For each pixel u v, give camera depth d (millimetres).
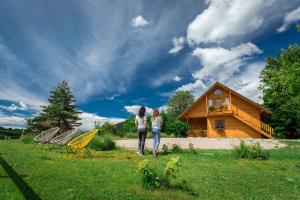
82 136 9562
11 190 4527
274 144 17938
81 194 4539
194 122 36531
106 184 5316
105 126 31125
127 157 9938
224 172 7266
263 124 30703
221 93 33469
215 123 33188
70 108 52750
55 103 51719
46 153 10258
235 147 10984
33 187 4773
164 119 35875
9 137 28344
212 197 4941
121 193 4762
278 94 33438
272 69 40750
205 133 33438
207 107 33312
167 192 4977
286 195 5348
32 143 17109
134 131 33781
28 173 5887
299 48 33375
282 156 10680
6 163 7137
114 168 7016
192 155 10836
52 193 4492
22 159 8125
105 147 13383
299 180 6652
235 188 5664
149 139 23812
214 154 10812
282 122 35344
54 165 7145
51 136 11891
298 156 10617
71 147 9719
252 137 31109
